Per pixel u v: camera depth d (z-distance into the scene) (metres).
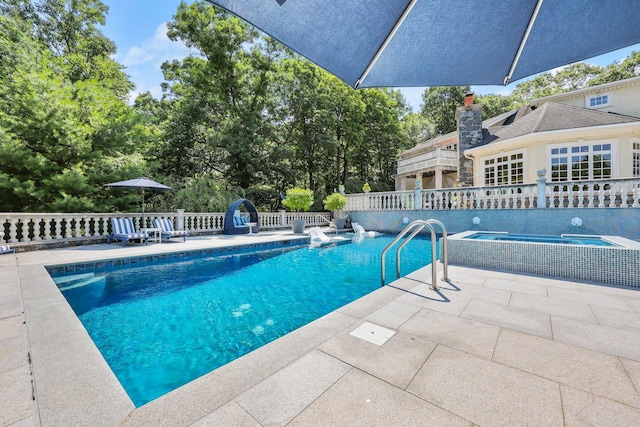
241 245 9.38
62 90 12.20
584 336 2.55
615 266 4.25
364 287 5.77
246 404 1.67
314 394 1.77
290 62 24.11
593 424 1.51
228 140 19.72
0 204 11.77
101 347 3.41
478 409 1.63
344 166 30.52
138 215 10.54
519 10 2.39
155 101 24.42
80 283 5.92
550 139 12.84
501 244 5.19
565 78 33.56
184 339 3.62
